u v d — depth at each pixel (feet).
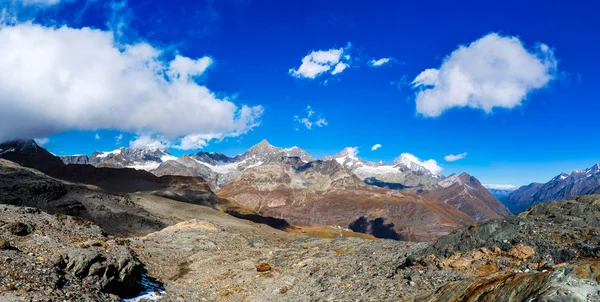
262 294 99.14
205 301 96.22
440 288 67.21
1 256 75.15
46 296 65.72
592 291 43.55
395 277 88.79
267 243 181.47
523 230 87.45
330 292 91.20
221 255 146.41
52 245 96.84
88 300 72.13
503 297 51.42
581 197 101.65
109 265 85.30
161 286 103.76
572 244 74.33
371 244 144.87
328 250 144.05
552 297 44.34
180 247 160.15
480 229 93.04
